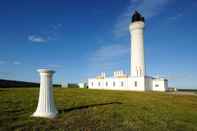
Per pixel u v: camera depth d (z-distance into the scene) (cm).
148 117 1346
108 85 6200
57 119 1060
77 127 956
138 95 3134
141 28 6325
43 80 1134
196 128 1245
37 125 931
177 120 1388
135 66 6312
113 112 1366
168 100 2764
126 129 1014
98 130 947
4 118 989
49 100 1126
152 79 5959
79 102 1727
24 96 1883
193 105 2494
